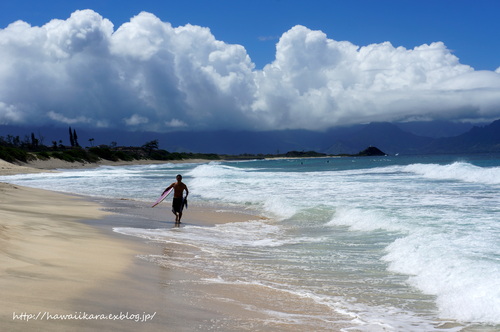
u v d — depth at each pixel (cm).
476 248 823
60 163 9281
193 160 18038
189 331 445
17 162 7944
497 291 565
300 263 840
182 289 621
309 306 577
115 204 1977
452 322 517
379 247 962
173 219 1540
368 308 572
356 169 5150
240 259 877
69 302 488
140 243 1013
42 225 1134
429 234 980
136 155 15150
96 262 739
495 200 1653
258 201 1997
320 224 1357
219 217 1595
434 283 657
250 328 475
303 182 2848
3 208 1538
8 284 525
